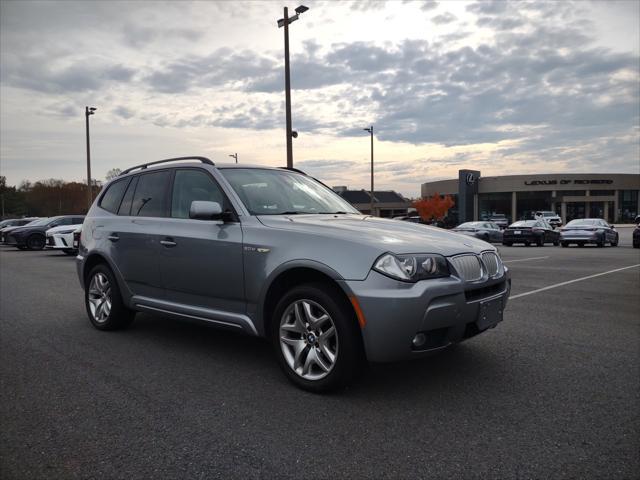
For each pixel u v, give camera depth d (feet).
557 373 12.73
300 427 9.57
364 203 262.88
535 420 9.84
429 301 10.31
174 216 15.12
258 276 12.24
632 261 46.29
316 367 11.61
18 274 36.63
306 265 11.21
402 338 10.24
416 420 9.86
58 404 10.77
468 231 82.89
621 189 216.95
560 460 8.27
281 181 15.47
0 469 8.09
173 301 14.84
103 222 17.67
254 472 7.94
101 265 17.49
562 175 212.43
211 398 11.09
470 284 11.21
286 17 55.31
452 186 234.79
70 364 13.64
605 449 8.63
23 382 12.19
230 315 13.10
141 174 17.25
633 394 11.26
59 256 58.70
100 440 9.08
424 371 12.87
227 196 13.71
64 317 20.13
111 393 11.42
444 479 7.71
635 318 19.58
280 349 11.93
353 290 10.46
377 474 7.86
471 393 11.32
